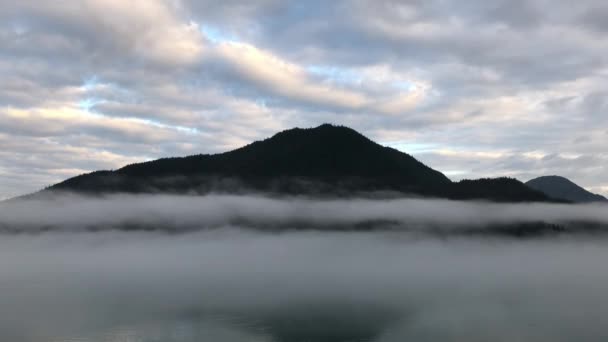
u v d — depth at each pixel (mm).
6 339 105125
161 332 110938
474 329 112562
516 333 108125
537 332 109000
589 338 105062
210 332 110250
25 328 112625
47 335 107875
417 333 109312
